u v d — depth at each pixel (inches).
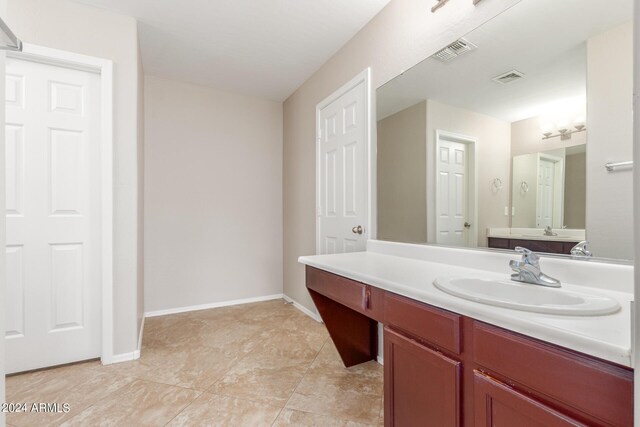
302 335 98.3
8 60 72.3
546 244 47.7
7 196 72.6
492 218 55.0
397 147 75.4
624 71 39.7
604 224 41.4
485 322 32.1
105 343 78.2
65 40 74.4
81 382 69.5
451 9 61.1
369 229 84.1
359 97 88.4
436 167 65.4
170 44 96.0
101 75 78.5
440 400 37.2
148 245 116.6
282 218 143.6
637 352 18.5
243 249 135.2
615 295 37.2
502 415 30.3
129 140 81.7
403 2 72.9
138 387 67.7
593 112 42.4
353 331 78.7
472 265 56.4
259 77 119.0
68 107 78.3
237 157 134.3
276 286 142.2
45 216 76.1
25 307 74.0
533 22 48.8
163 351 86.4
